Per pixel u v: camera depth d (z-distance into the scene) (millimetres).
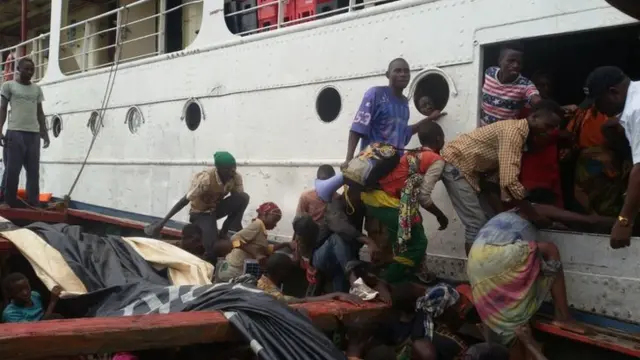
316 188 5469
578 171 5172
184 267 5684
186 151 8453
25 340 3352
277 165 7047
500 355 3949
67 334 3459
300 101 6785
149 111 9109
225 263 6055
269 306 4055
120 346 3605
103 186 10117
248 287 4395
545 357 4270
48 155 11609
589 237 4613
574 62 6359
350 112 6258
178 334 3771
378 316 4766
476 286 4492
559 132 5223
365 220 5496
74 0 12375
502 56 4891
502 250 4398
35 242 5793
